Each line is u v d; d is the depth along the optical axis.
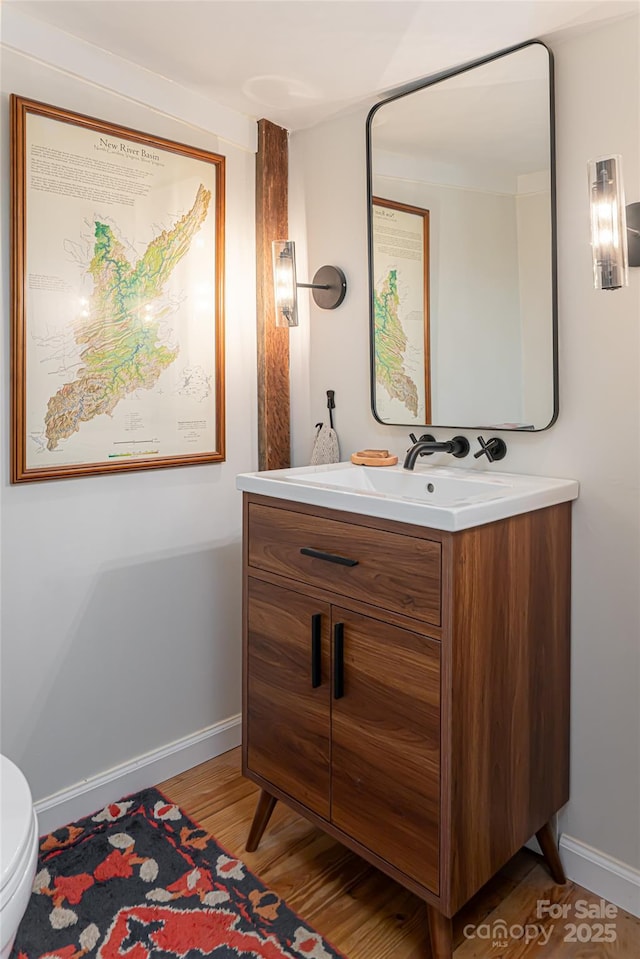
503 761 1.51
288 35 1.72
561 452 1.74
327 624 1.62
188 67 1.90
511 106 1.76
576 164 1.67
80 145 1.83
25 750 1.84
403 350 2.06
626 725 1.66
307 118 2.23
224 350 2.23
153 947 1.50
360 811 1.56
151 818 1.97
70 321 1.84
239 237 2.28
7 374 1.74
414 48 1.77
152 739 2.15
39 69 1.74
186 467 2.18
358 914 1.62
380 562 1.48
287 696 1.75
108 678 2.02
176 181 2.06
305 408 2.41
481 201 1.83
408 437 2.10
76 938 1.52
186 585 2.21
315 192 2.29
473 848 1.43
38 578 1.84
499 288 1.82
